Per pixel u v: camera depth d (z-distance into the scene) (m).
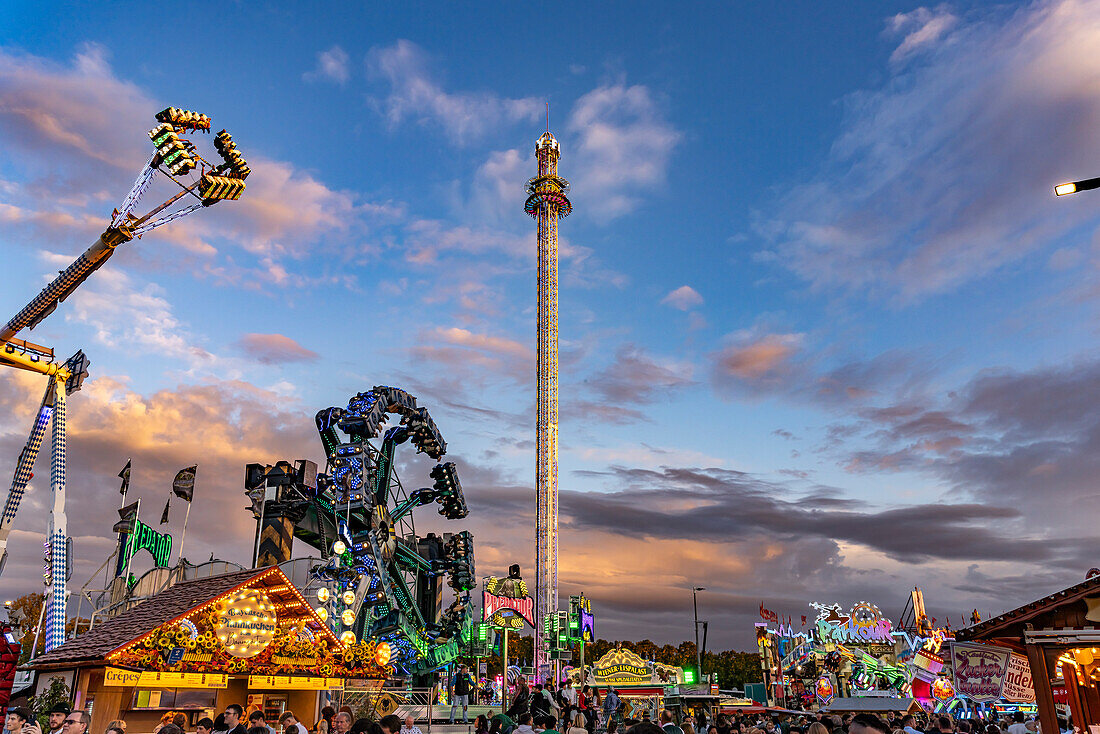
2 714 22.23
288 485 51.94
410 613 59.88
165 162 38.66
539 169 109.81
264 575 26.23
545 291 101.94
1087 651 17.20
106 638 24.67
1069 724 18.92
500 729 20.84
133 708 24.12
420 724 38.25
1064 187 16.05
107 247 41.62
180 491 48.06
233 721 13.45
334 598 44.22
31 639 49.91
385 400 57.72
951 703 33.38
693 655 134.25
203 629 24.42
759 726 22.52
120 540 44.34
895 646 56.22
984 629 17.75
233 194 40.28
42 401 47.94
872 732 8.84
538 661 73.44
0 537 46.28
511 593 64.81
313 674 27.52
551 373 97.44
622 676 55.97
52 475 45.25
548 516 89.69
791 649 59.00
